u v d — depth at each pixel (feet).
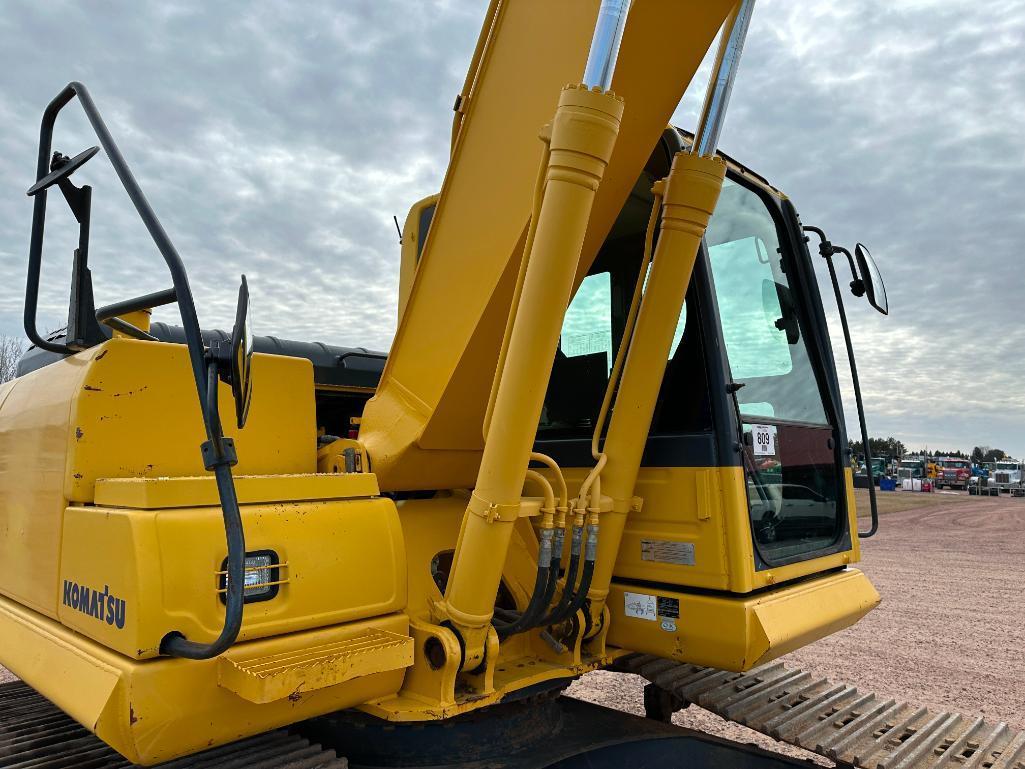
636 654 10.41
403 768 7.65
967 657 19.26
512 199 7.64
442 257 8.34
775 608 8.24
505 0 7.95
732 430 8.29
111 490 6.50
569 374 10.12
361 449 8.43
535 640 8.80
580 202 6.50
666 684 9.91
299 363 8.31
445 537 9.07
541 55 7.52
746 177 10.07
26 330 7.68
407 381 8.65
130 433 7.07
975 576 31.78
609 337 9.87
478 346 7.97
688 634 8.21
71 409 6.99
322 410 12.86
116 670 5.84
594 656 8.75
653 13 6.66
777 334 10.06
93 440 6.87
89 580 6.40
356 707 7.44
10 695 10.36
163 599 5.85
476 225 7.98
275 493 6.81
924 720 9.49
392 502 7.63
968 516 64.13
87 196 7.71
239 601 5.14
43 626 7.20
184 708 5.90
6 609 8.02
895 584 29.91
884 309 10.24
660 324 8.18
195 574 6.06
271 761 6.97
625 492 8.48
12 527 8.18
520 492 7.22
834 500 10.48
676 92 7.30
